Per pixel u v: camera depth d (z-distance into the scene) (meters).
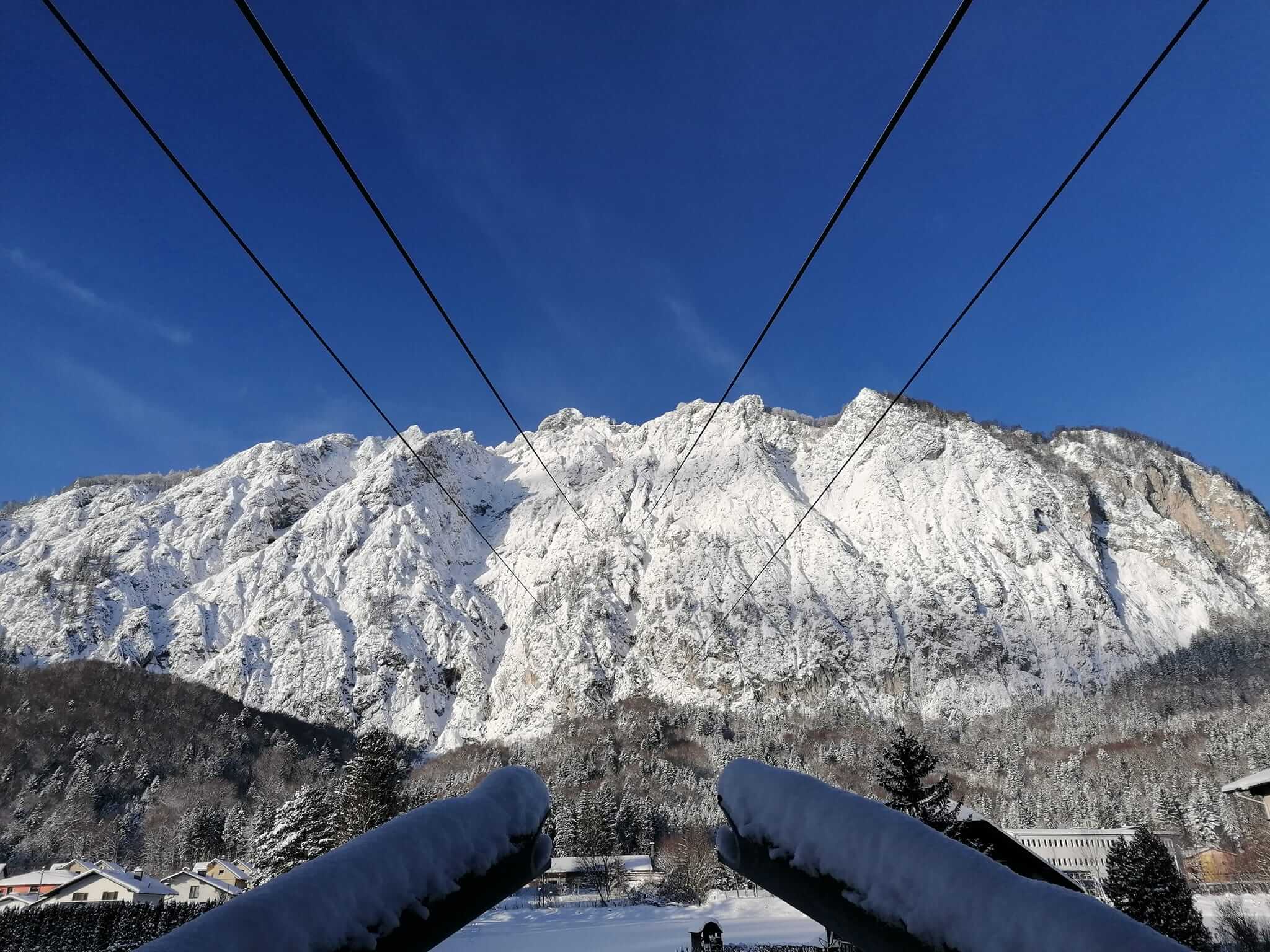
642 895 74.38
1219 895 48.09
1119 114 5.25
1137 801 110.19
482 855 2.61
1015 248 6.79
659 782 156.38
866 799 2.68
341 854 2.25
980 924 2.10
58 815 130.88
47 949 44.31
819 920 2.63
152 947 1.70
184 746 173.00
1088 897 2.03
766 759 181.25
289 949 1.91
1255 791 21.83
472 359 9.28
